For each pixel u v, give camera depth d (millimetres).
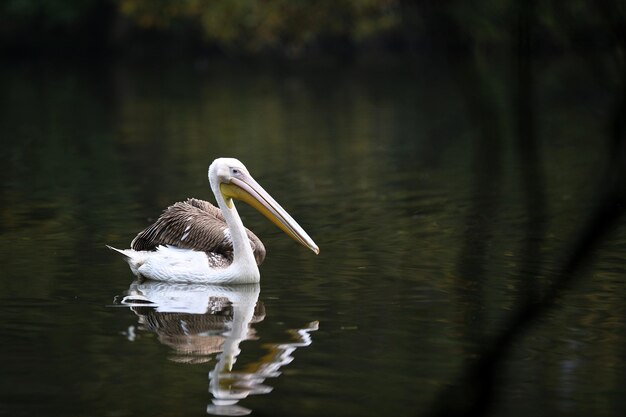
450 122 32875
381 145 27531
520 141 4664
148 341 9078
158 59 69062
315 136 29953
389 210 16969
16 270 12266
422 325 9484
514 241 13711
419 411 7055
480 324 9383
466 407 6172
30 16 69750
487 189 18906
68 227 15352
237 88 48688
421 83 49344
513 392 7516
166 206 17547
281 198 18547
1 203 17797
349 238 14391
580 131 29750
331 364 8297
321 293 11008
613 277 11266
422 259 12734
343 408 7207
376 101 41188
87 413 7148
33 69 61500
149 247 12578
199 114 36969
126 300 10734
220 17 56219
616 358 8320
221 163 12047
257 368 8227
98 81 53312
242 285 11492
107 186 20094
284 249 13648
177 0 59094
